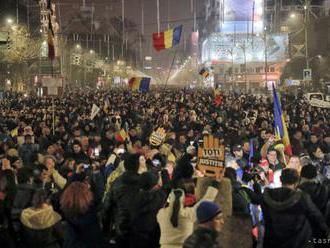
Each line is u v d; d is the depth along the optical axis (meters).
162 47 34.81
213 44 119.75
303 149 15.82
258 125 23.41
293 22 113.94
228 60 117.44
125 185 8.91
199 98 48.41
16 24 71.75
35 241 8.42
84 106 37.34
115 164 12.75
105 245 8.87
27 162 12.95
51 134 19.94
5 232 8.73
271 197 7.89
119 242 8.96
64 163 12.67
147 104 39.09
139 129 20.98
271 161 11.91
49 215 8.50
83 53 98.62
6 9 88.00
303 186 8.87
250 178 10.46
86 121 24.61
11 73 73.69
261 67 112.25
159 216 8.11
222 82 114.62
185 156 10.95
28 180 9.73
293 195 7.82
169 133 17.58
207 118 27.33
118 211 8.84
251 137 18.58
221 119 24.78
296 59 85.44
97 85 102.50
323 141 16.44
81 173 10.21
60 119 25.31
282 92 61.62
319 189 8.84
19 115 27.55
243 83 111.94
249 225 7.26
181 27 34.50
